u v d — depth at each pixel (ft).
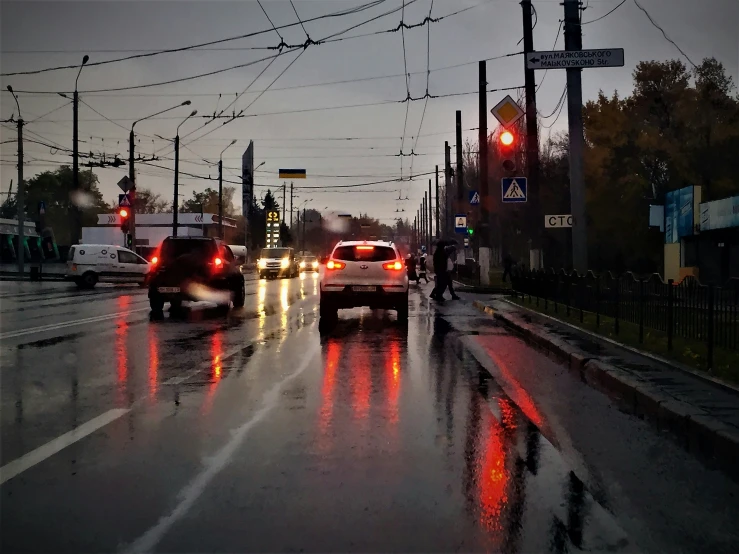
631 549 14.57
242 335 50.39
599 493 17.90
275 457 20.72
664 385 29.63
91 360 38.55
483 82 108.58
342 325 57.88
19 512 16.40
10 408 26.96
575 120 58.75
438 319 63.57
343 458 20.67
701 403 26.20
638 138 129.08
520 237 192.44
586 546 14.69
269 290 112.06
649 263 130.72
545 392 30.89
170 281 65.62
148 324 57.31
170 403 27.96
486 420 25.57
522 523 15.85
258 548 14.46
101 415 25.89
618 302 47.19
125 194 127.13
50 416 25.72
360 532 15.28
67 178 331.77
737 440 20.83
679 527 15.75
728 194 117.19
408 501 17.15
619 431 24.20
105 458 20.59
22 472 19.30
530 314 63.87
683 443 22.71
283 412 26.53
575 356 38.19
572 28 57.06
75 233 131.95
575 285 58.59
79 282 114.52
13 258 203.41
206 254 66.95
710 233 99.04
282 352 42.22
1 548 14.48
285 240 293.23
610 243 133.59
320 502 17.03
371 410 26.99
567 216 69.00
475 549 14.48
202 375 34.22
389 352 42.57
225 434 23.32
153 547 14.51
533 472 19.53
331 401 28.53
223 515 16.20
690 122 129.39
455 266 147.74
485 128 110.32
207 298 66.49
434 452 21.36
